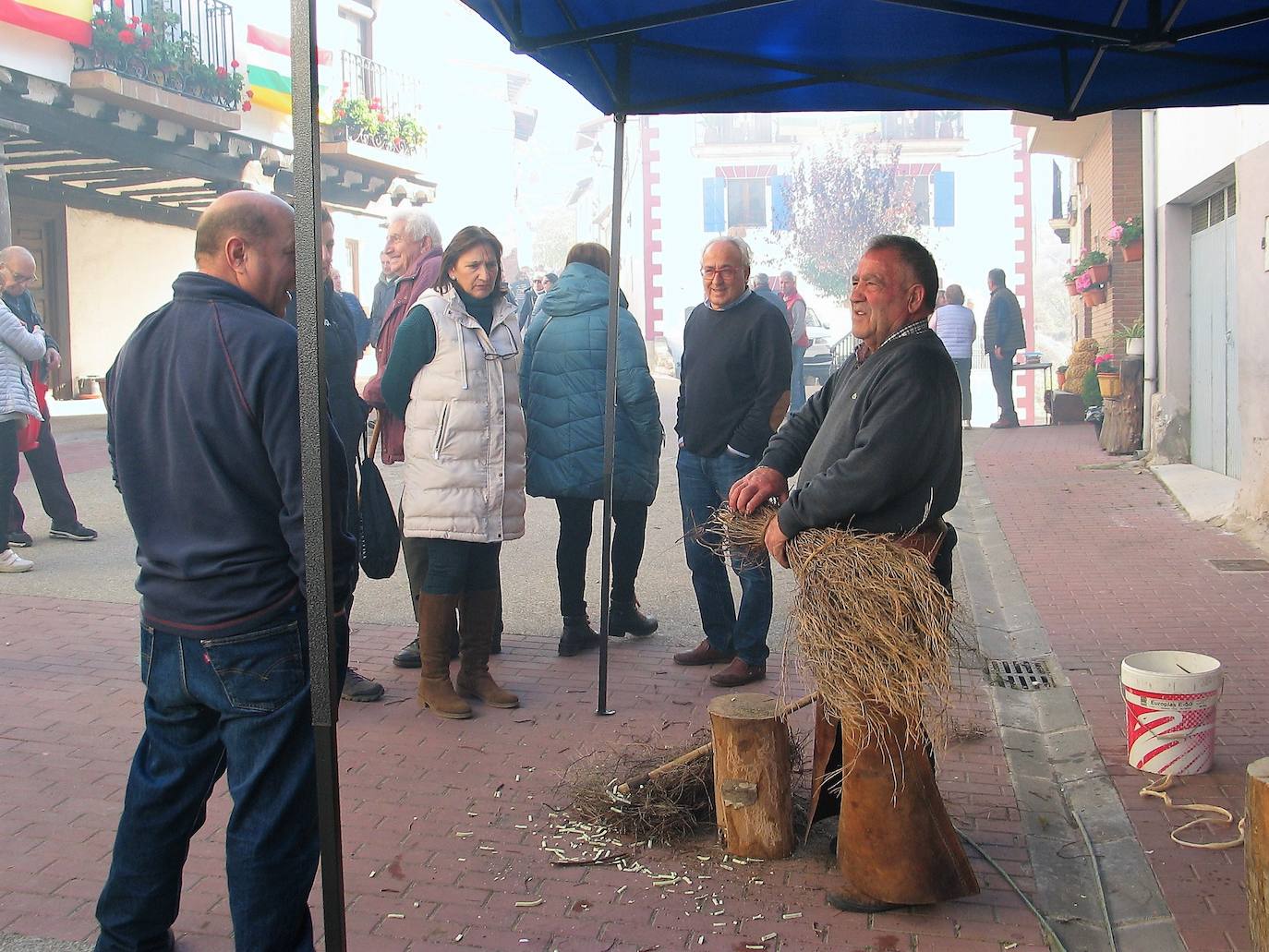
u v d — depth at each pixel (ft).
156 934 9.71
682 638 20.35
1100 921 10.99
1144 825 12.78
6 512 24.76
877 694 10.32
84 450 43.16
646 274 122.11
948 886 10.97
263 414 8.41
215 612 8.59
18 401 24.57
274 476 8.57
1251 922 9.83
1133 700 14.21
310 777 8.85
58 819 12.95
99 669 18.25
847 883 11.10
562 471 18.37
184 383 8.54
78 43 47.47
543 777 14.12
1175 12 13.42
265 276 9.05
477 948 10.44
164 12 52.26
